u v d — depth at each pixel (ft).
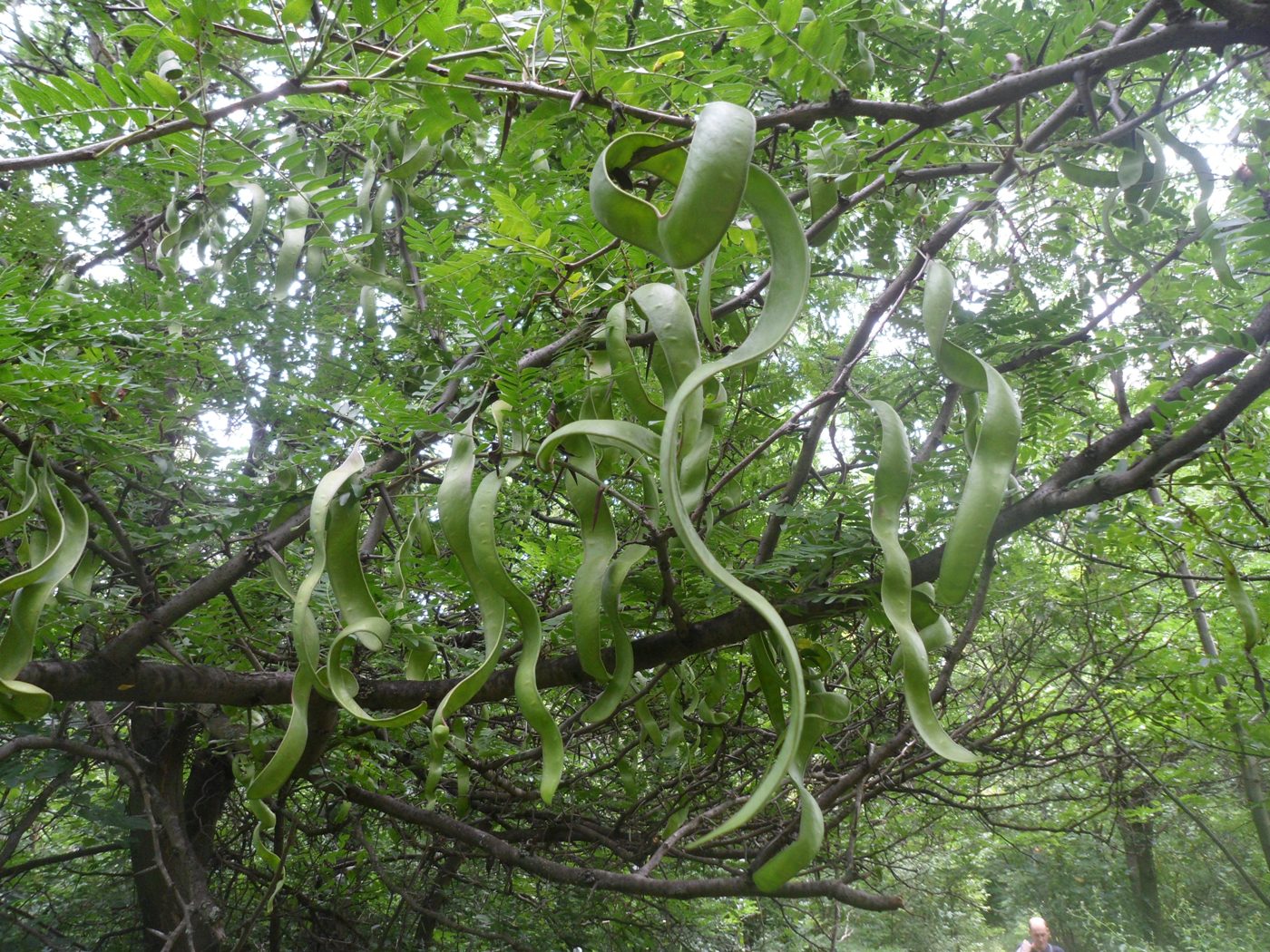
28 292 7.98
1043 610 16.25
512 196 6.30
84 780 15.60
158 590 8.73
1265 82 10.27
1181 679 15.28
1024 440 9.85
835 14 5.52
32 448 6.28
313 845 17.61
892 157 7.28
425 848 16.74
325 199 7.23
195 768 16.06
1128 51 5.50
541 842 15.61
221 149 6.51
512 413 6.34
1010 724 17.28
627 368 6.38
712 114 3.48
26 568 6.62
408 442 7.17
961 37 9.70
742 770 15.08
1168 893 26.61
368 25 4.88
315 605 9.02
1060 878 28.68
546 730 5.47
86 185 10.36
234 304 9.97
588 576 6.23
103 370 6.70
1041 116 9.84
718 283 7.83
